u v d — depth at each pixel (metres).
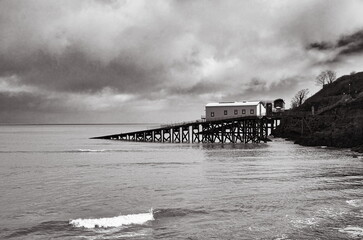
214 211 28.83
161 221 26.55
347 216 27.36
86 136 173.00
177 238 23.38
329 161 57.56
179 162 58.44
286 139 106.19
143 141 113.44
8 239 23.30
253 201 31.69
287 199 32.25
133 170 50.28
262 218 27.08
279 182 39.97
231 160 59.91
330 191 35.28
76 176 45.50
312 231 24.47
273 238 23.33
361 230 24.61
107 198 33.25
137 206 30.41
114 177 44.50
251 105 100.62
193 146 90.12
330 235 23.78
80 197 33.69
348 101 102.06
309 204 30.61
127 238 23.39
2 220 26.77
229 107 102.00
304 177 42.94
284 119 115.62
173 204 30.92
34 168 53.12
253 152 72.75
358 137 80.56
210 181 40.97
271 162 56.69
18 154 75.00
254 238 23.34
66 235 23.91
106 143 109.19
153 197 33.47
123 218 26.98
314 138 87.75
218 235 23.88
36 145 103.06
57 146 98.50
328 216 27.41
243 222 26.25
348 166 51.81
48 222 26.27
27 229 24.92
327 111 103.88
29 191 36.34
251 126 98.88
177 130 105.88
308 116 103.88
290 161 57.69
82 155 72.25
